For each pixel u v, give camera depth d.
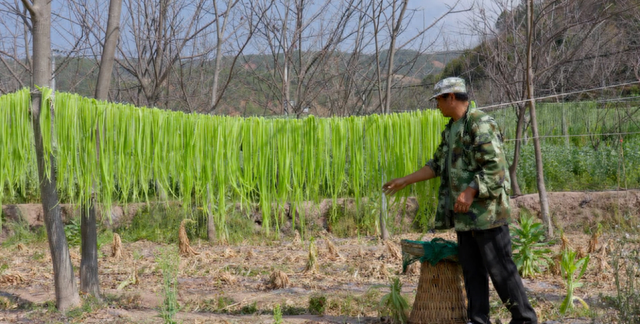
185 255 7.49
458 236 3.40
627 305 3.32
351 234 9.42
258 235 9.52
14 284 5.79
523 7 10.35
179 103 11.41
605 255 6.25
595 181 10.60
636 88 13.08
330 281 5.70
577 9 9.98
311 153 3.98
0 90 9.22
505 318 3.86
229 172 4.01
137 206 9.96
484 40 10.66
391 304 3.79
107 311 4.32
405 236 8.96
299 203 3.99
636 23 11.55
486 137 3.16
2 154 3.84
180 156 4.00
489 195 3.14
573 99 12.91
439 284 3.57
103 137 3.92
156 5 9.41
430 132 3.91
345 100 10.07
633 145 11.24
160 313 4.19
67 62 8.77
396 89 12.32
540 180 7.91
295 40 9.74
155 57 9.55
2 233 9.66
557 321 3.85
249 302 4.66
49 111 3.86
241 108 12.45
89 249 4.65
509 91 9.88
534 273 5.71
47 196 4.16
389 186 3.70
